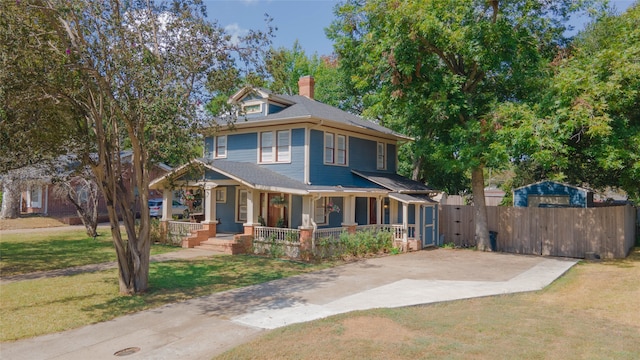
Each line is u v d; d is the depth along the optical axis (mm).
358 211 23016
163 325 8570
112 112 10883
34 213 33156
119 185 11336
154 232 21859
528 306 10023
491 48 17656
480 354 6719
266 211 21422
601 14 18953
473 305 10094
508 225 20688
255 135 21594
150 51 10742
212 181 19797
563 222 19297
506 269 15195
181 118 10734
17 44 9102
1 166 11188
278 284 12367
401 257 18156
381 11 18781
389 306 9820
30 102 10047
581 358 6602
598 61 15945
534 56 18453
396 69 18578
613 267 15914
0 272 14055
